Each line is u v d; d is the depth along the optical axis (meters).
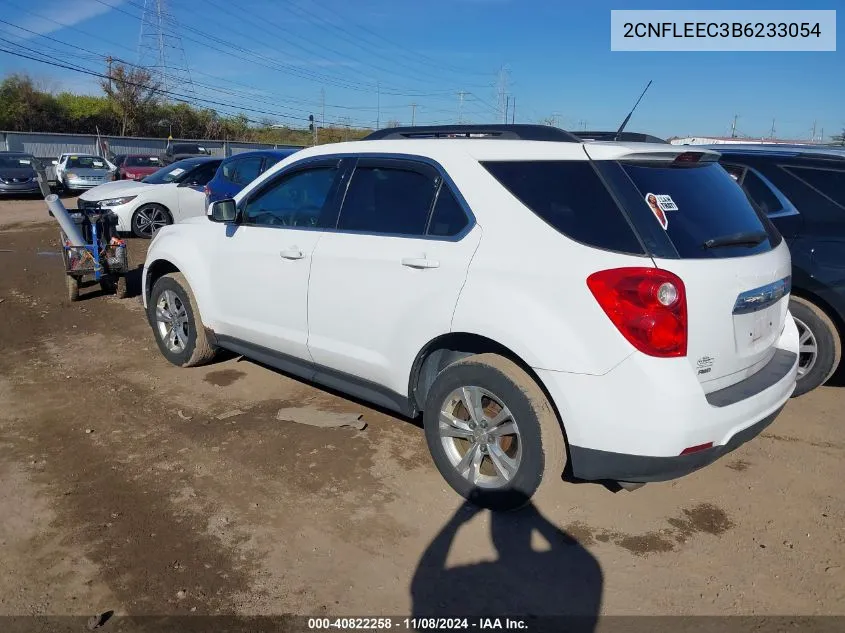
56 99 51.41
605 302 2.92
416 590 2.93
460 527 3.38
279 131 64.69
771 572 3.06
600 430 2.97
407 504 3.58
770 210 4.98
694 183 3.37
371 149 4.06
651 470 2.96
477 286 3.31
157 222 12.88
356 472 3.90
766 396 3.22
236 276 4.77
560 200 3.20
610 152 3.17
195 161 13.79
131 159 26.28
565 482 3.82
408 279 3.62
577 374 2.99
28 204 21.19
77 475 3.83
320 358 4.24
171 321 5.55
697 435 2.89
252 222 4.75
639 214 3.01
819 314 4.75
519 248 3.21
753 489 3.78
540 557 3.16
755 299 3.22
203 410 4.75
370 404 4.88
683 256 2.95
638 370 2.87
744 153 5.20
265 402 4.91
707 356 3.00
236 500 3.59
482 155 3.51
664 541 3.29
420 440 4.32
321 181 4.32
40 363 5.77
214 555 3.13
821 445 4.30
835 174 4.79
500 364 3.29
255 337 4.71
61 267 10.14
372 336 3.86
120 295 8.15
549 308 3.07
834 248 4.64
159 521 3.39
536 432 3.20
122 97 52.00
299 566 3.07
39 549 3.15
